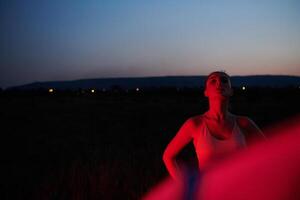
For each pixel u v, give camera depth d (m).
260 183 2.66
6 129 24.14
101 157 7.80
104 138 17.98
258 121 22.05
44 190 5.90
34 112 40.91
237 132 2.57
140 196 5.29
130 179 5.96
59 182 6.00
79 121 29.66
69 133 21.16
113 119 30.83
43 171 8.73
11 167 10.51
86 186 5.72
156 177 6.02
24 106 53.00
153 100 71.06
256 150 2.70
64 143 16.52
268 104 45.47
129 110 42.94
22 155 13.20
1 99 77.31
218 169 2.51
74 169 6.32
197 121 2.65
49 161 10.81
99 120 30.23
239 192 2.52
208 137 2.55
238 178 2.54
